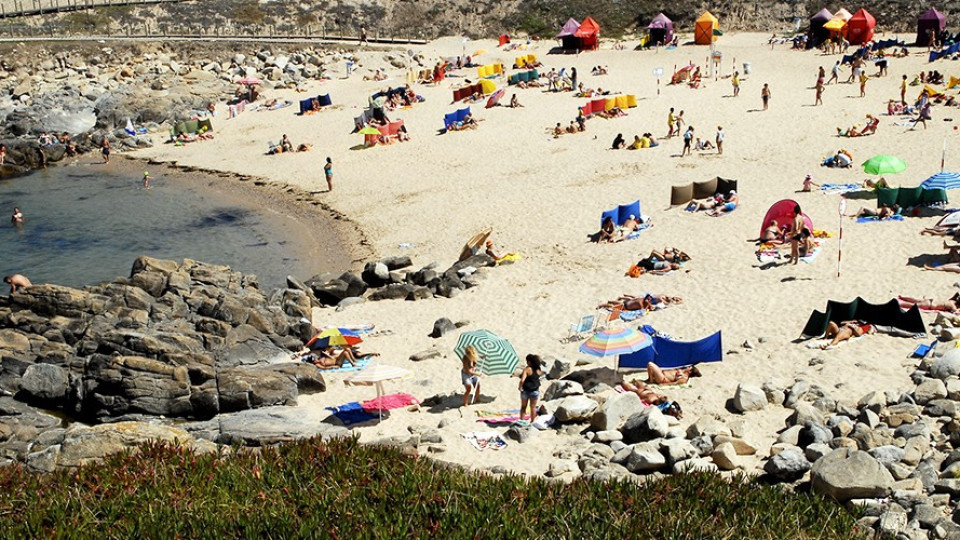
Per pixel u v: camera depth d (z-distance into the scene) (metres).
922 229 35.72
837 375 24.05
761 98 60.44
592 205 44.59
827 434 19.88
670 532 15.21
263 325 31.19
